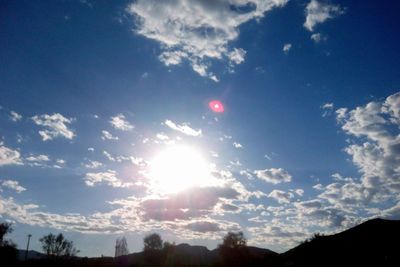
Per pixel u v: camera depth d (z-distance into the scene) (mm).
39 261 72812
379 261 44406
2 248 70062
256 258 67125
